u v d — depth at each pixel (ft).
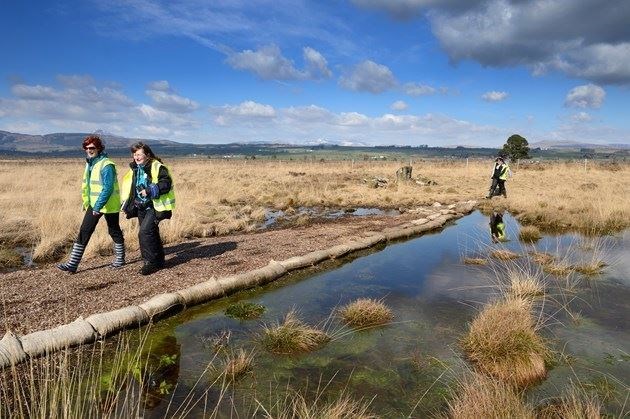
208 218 45.32
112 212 23.89
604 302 22.35
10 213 44.57
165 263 26.43
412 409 12.85
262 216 49.29
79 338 16.15
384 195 70.79
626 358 16.21
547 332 18.60
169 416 12.22
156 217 23.76
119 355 15.81
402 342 17.62
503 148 185.98
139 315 18.45
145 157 23.41
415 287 24.88
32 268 28.66
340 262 30.30
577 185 84.84
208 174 112.37
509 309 18.26
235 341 17.49
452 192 75.82
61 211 42.55
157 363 15.39
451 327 19.17
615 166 149.79
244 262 27.22
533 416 11.91
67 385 13.28
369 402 13.19
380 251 33.94
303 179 100.53
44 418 10.80
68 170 117.08
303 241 34.04
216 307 21.22
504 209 58.18
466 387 12.94
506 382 14.24
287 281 25.62
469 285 25.25
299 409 12.64
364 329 18.93
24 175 90.38
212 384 14.05
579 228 44.16
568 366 15.62
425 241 37.96
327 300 22.65
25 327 16.94
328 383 14.34
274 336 17.12
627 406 12.97
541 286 24.72
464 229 44.16
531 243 36.99
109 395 13.14
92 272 24.32
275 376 14.75
